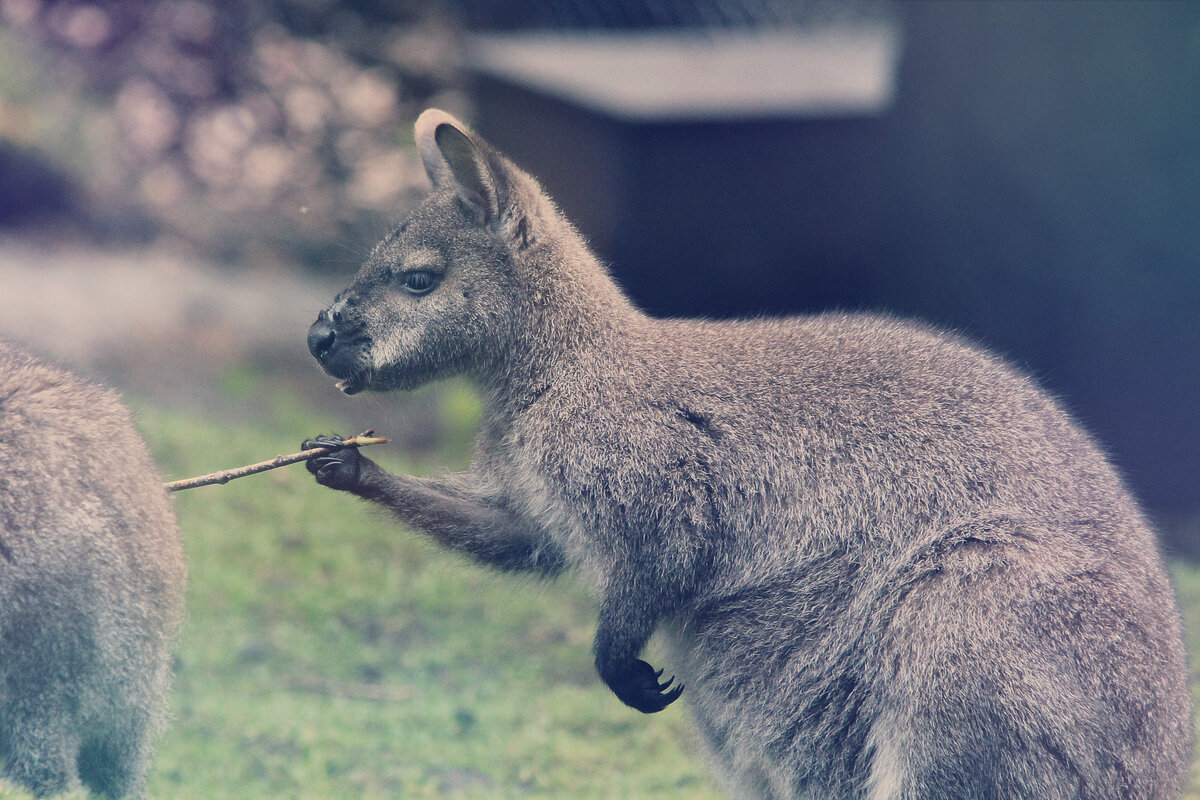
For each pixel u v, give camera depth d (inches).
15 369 275.9
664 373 304.3
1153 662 272.4
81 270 979.9
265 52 1117.1
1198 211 705.0
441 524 323.9
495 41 1046.4
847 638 283.0
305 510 649.0
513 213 317.7
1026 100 727.7
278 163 1144.8
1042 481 285.4
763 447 294.5
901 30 764.0
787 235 818.2
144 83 1116.5
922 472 287.0
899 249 776.9
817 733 286.2
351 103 1136.8
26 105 1138.0
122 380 808.3
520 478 313.7
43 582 261.6
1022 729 260.8
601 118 800.9
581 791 404.5
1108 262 723.4
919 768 266.1
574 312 314.5
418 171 1106.7
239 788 381.7
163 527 290.7
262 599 560.1
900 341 309.6
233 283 1021.8
